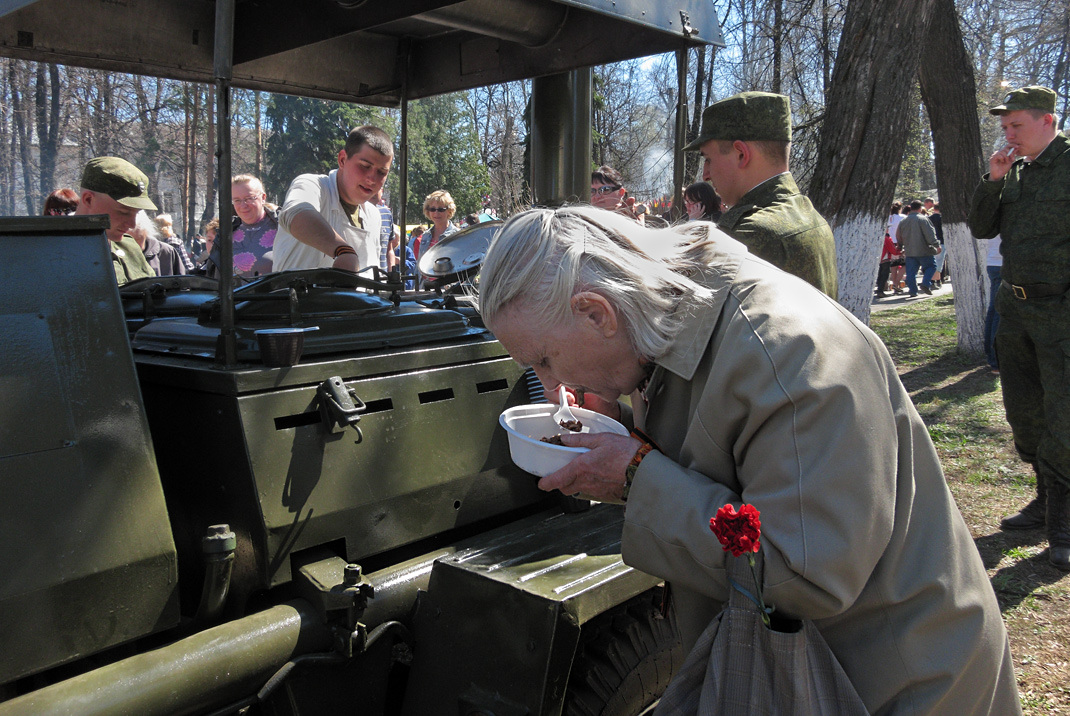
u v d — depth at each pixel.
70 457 1.38
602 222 1.20
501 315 1.19
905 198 22.56
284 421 1.67
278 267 3.33
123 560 1.42
